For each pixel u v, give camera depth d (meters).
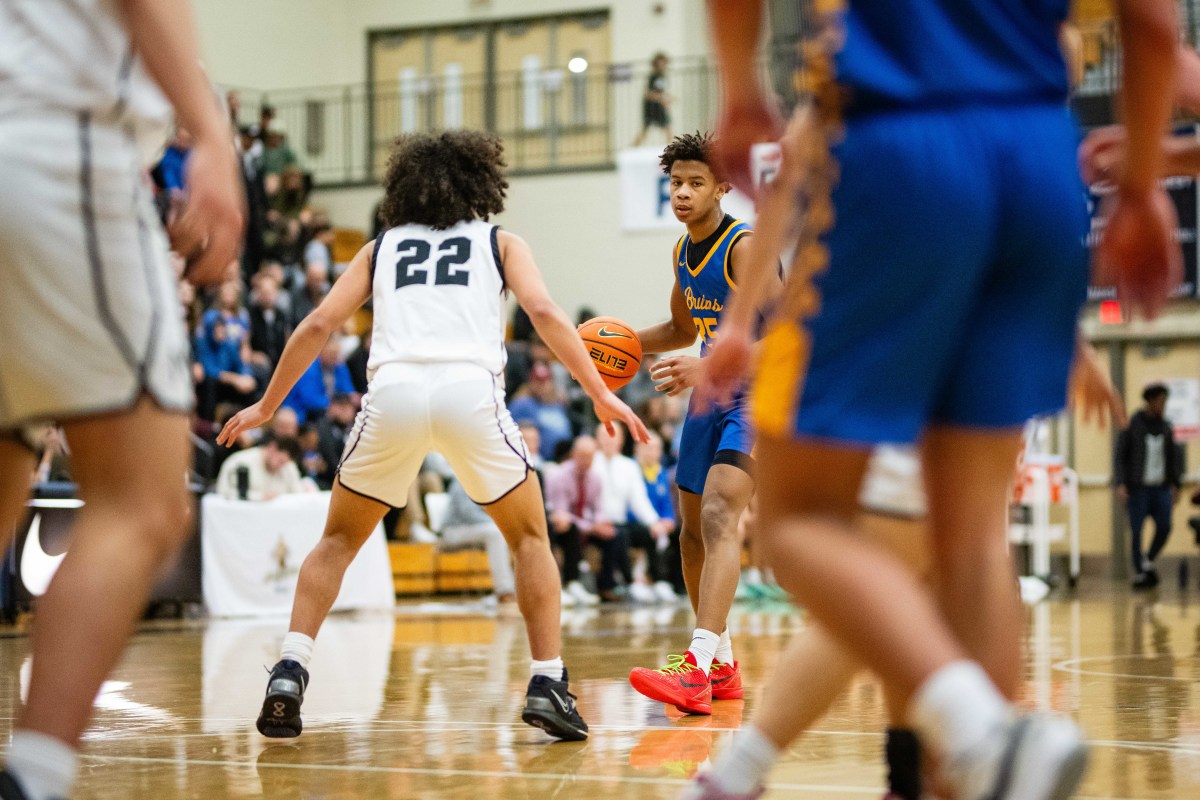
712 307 6.64
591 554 17.78
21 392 2.67
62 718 2.55
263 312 18.39
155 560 2.71
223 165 2.68
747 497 6.36
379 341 5.44
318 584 5.34
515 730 5.48
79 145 2.65
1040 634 10.95
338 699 6.64
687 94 27.06
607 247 26.09
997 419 2.56
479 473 5.25
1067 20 2.64
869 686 6.75
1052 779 2.07
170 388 2.74
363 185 27.69
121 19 2.73
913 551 3.66
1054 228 2.51
